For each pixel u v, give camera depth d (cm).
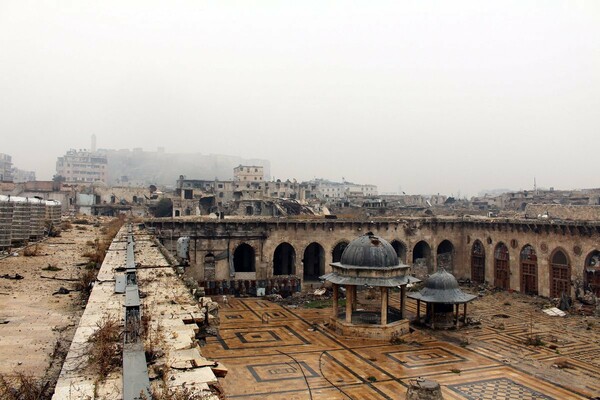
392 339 4000
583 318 4803
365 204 9506
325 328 4391
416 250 7600
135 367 917
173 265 2744
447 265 7269
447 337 4144
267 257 6450
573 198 10188
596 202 9688
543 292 5775
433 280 4578
